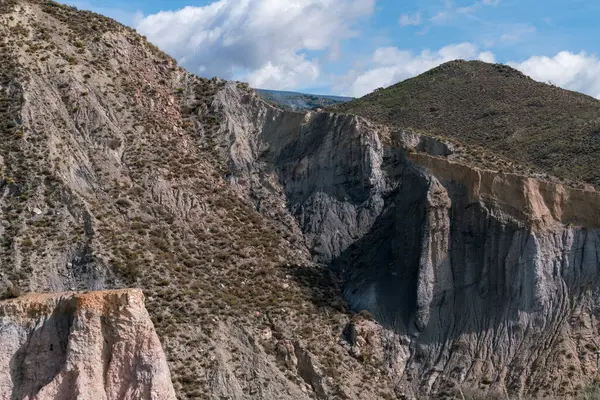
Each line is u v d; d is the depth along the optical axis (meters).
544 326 53.69
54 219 51.75
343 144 65.12
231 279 55.06
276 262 58.56
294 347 50.44
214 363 46.66
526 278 54.88
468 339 53.91
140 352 36.75
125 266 50.19
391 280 57.69
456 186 58.66
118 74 65.31
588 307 54.03
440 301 55.84
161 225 56.34
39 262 48.94
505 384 50.94
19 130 55.78
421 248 56.66
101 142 58.97
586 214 57.06
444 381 52.03
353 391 49.25
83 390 35.34
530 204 56.62
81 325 36.53
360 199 63.62
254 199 63.91
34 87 58.66
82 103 60.28
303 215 63.31
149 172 59.16
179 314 49.03
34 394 35.84
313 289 57.28
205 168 63.56
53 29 65.44
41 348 36.75
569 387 49.31
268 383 47.06
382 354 53.72
